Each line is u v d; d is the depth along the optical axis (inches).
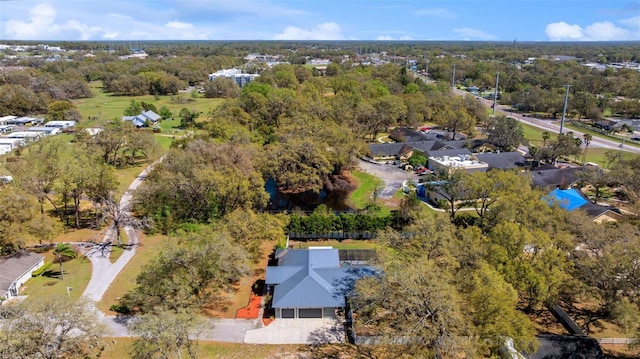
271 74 7819.9
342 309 1876.2
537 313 1886.1
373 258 2046.0
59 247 2122.3
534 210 2096.5
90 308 1670.8
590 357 1456.7
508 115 6815.9
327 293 1828.2
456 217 2672.2
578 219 2054.6
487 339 1391.5
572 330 1758.1
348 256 2277.3
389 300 1537.9
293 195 3452.3
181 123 5615.2
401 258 1830.7
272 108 4813.0
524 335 1368.1
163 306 1660.9
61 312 1374.3
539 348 1465.3
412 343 1427.2
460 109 5310.0
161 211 2721.5
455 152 4111.7
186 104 7313.0
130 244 2468.0
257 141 4082.2
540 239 1785.2
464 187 2492.6
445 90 7426.2
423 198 3248.0
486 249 1781.5
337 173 3838.6
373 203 3107.8
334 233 2628.0
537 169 3727.9
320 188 3353.8
